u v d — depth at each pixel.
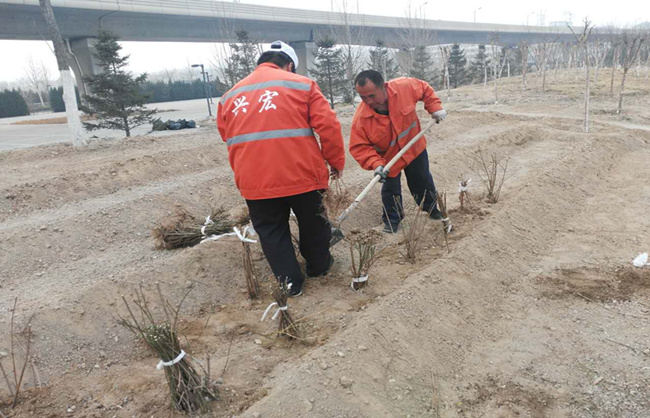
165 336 2.72
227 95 3.82
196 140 10.39
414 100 4.91
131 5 26.25
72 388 3.16
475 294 4.20
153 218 5.98
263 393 2.93
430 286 4.01
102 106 13.81
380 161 4.70
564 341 3.72
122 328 3.75
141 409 2.90
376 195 6.59
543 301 4.28
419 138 5.03
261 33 32.62
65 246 5.17
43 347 3.43
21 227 5.29
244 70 20.33
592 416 3.00
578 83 22.08
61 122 24.73
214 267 4.52
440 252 4.87
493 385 3.30
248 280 4.15
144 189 7.00
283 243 4.01
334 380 2.95
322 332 3.55
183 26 30.64
